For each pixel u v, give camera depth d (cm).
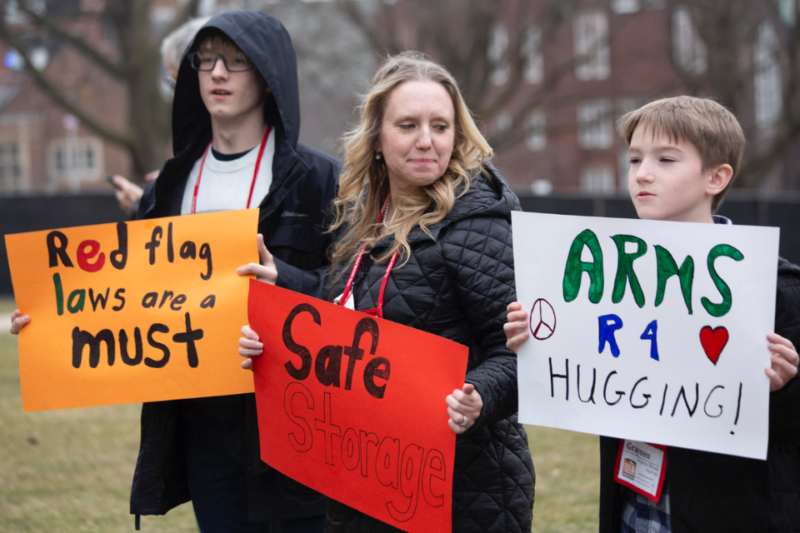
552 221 204
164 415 267
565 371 203
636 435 198
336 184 282
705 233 194
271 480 260
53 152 4341
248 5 1964
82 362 266
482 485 211
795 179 2947
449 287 211
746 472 196
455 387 200
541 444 552
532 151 3378
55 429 595
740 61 2050
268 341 232
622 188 3322
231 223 264
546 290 205
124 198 414
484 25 2141
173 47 335
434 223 212
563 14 2170
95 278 271
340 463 220
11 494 448
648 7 2195
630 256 200
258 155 285
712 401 193
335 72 2358
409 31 2419
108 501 440
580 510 411
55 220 1681
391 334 209
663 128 203
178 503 280
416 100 211
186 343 260
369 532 217
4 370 819
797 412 191
